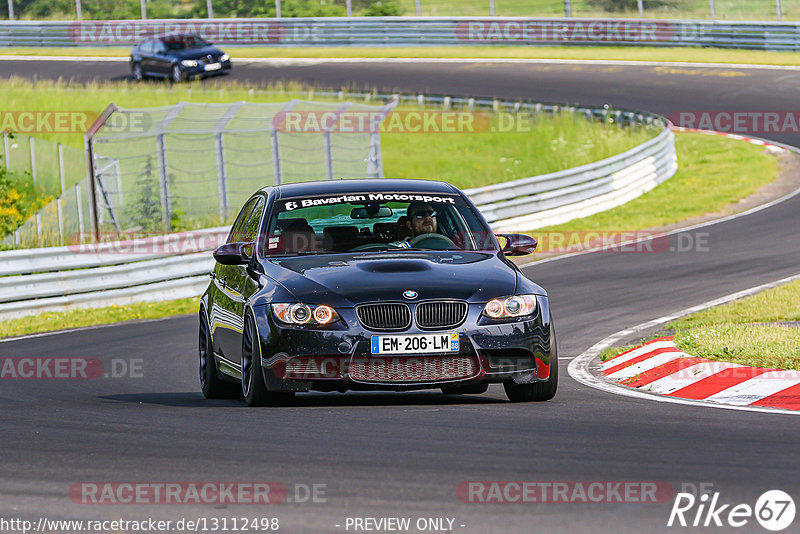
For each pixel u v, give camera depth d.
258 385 28.02
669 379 33.09
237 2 192.12
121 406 30.72
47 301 60.56
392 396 31.77
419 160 120.12
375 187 32.62
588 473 19.84
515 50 167.75
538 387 28.39
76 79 158.88
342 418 26.16
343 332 26.92
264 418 26.52
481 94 140.50
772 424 24.89
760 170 102.19
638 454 21.44
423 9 190.62
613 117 124.50
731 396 30.23
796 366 32.50
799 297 47.06
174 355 44.28
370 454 21.78
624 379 34.62
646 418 25.88
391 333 26.86
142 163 110.12
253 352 28.06
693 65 149.00
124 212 95.81
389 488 19.02
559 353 40.41
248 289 29.56
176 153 113.12
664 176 102.19
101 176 97.38
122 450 23.09
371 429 24.53
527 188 84.81
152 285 64.75
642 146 97.31
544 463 20.70
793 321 41.94
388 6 189.25
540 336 27.80
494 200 82.62
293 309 27.34
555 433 23.80
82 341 49.28
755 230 74.69
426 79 151.25
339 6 191.00
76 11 197.00
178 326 53.31
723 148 113.56
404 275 27.94
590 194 89.69
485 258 29.89
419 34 174.38
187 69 150.88
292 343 27.11
